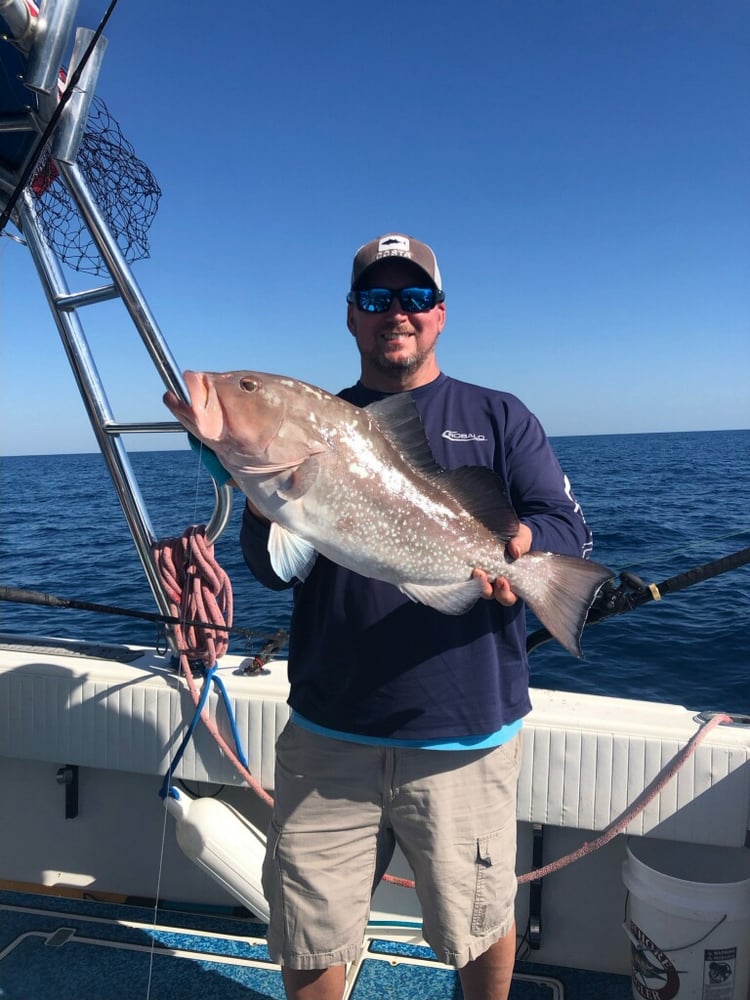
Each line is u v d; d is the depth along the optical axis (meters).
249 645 2.96
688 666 6.48
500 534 1.84
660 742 2.28
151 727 2.63
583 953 2.53
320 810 1.92
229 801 2.79
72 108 2.11
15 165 2.50
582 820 2.34
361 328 2.06
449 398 2.07
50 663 2.78
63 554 12.36
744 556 2.12
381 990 2.37
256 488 1.72
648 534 13.01
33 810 2.90
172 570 2.63
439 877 1.85
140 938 2.59
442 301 2.09
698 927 2.14
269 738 2.55
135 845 2.83
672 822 2.27
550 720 2.37
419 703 1.83
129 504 2.62
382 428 1.87
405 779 1.87
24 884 2.88
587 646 7.08
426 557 1.81
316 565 1.99
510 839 1.95
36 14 1.88
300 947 1.87
